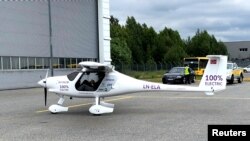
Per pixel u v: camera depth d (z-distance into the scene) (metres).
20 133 10.20
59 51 37.50
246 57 131.75
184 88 14.38
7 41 31.31
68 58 38.97
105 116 13.38
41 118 13.10
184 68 36.19
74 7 39.72
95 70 14.11
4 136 9.81
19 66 32.62
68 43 38.84
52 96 22.81
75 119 12.73
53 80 14.57
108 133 9.96
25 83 33.25
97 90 14.30
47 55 35.88
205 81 14.35
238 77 34.72
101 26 43.69
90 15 42.47
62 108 14.52
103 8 43.81
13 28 31.97
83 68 14.13
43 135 9.86
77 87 14.35
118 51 63.50
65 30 38.38
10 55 31.59
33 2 34.22
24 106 17.16
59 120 12.55
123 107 16.09
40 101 19.62
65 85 14.40
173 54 78.88
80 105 17.22
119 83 14.36
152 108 15.59
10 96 23.19
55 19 36.91
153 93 23.95
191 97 20.62
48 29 36.00
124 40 73.25
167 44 89.56
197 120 11.98
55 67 37.06
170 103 17.53
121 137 9.38
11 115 13.99
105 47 44.28
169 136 9.40
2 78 30.75
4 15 31.03
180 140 8.90
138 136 9.47
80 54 40.78
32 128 10.98
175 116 13.04
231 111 14.20
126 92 14.49
